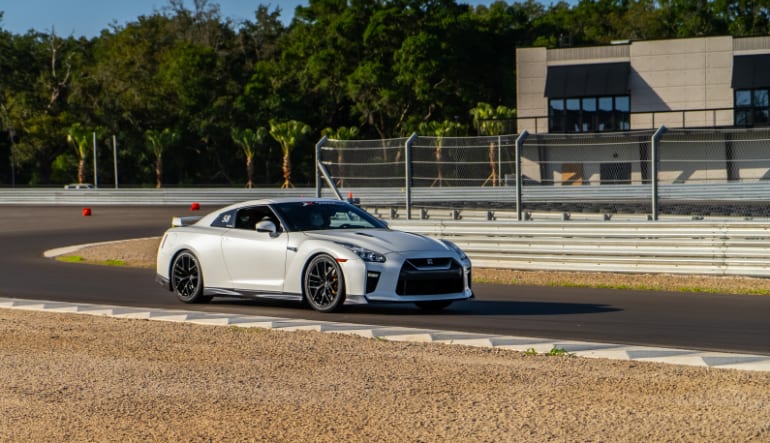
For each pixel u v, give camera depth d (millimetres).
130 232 38656
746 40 62656
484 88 107500
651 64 64250
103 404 8031
